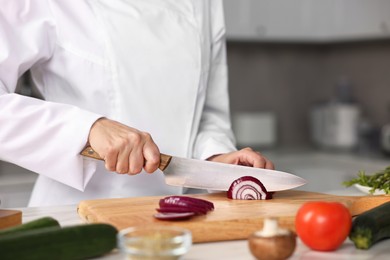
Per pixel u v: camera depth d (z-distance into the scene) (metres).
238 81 3.67
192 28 1.58
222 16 1.70
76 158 1.31
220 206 1.20
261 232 0.91
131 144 1.23
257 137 3.49
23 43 1.41
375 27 3.21
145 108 1.51
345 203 1.22
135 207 1.17
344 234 0.96
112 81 1.49
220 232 1.05
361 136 3.41
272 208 1.18
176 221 1.05
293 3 3.38
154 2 1.56
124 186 1.51
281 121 3.80
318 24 3.46
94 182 1.50
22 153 1.33
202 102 1.63
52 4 1.45
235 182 1.30
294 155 3.43
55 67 1.48
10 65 1.39
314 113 3.69
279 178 1.32
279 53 3.78
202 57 1.61
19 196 2.61
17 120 1.31
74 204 1.37
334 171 3.26
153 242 0.82
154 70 1.52
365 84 3.64
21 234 0.85
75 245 0.88
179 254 0.82
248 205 1.21
